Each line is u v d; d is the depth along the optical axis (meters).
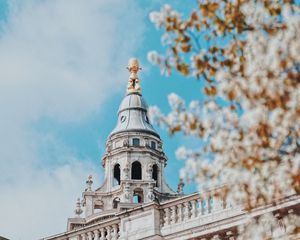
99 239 37.31
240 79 17.67
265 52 17.44
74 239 38.03
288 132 17.81
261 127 17.61
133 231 35.69
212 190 21.73
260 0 18.14
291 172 17.97
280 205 28.83
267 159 17.92
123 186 81.25
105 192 83.06
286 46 17.31
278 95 17.44
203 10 18.41
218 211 33.34
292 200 28.88
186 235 33.94
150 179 82.44
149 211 35.56
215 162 17.89
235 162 17.83
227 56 18.31
